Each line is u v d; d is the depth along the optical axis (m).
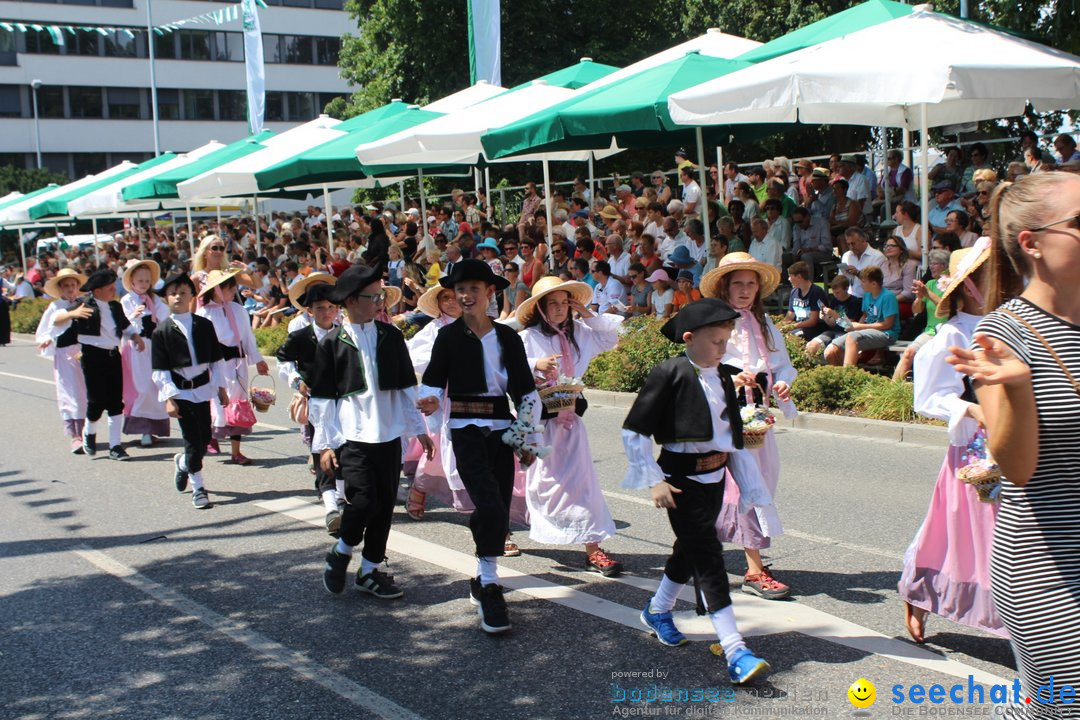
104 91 52.72
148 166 28.22
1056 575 2.55
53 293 10.24
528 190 19.31
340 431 5.49
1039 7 14.45
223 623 5.28
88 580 6.11
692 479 4.36
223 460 9.48
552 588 5.61
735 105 10.56
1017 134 19.47
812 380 9.91
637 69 16.14
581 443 5.66
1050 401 2.51
